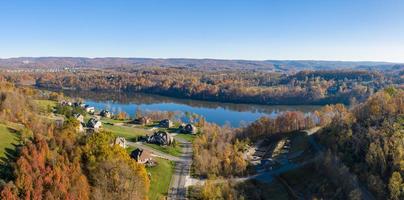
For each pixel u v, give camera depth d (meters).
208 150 144.75
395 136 123.38
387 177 112.00
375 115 146.62
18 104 147.88
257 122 183.12
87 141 109.44
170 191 110.38
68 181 87.19
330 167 121.50
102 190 93.94
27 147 95.25
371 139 126.94
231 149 147.62
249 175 128.62
